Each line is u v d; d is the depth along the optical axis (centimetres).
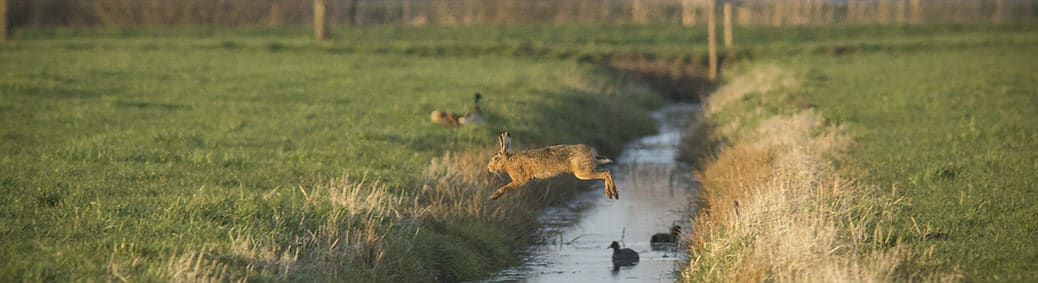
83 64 13850
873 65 16250
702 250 4903
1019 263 3819
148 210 4647
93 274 3594
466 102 10250
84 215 4447
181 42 18675
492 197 4875
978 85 12019
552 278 4978
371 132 7906
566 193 7162
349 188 5281
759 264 4050
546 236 5988
